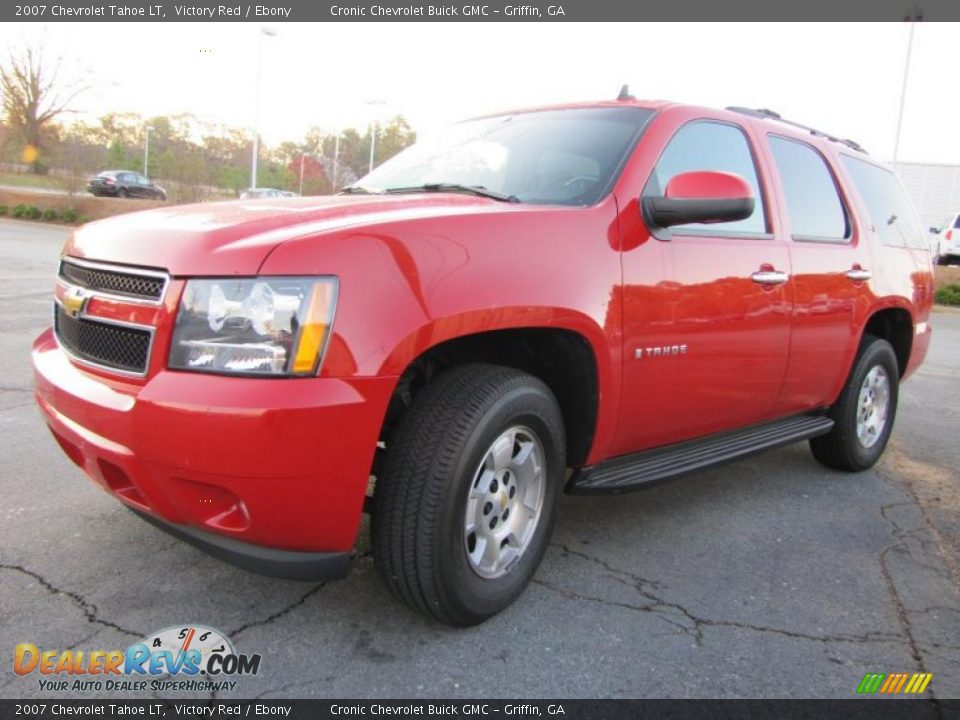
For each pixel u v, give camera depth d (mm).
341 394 2123
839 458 4605
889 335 5129
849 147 4844
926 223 33125
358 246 2217
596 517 3729
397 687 2283
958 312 17922
